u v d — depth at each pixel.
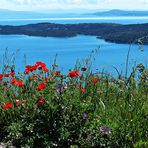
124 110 4.98
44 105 4.86
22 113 5.18
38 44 83.31
